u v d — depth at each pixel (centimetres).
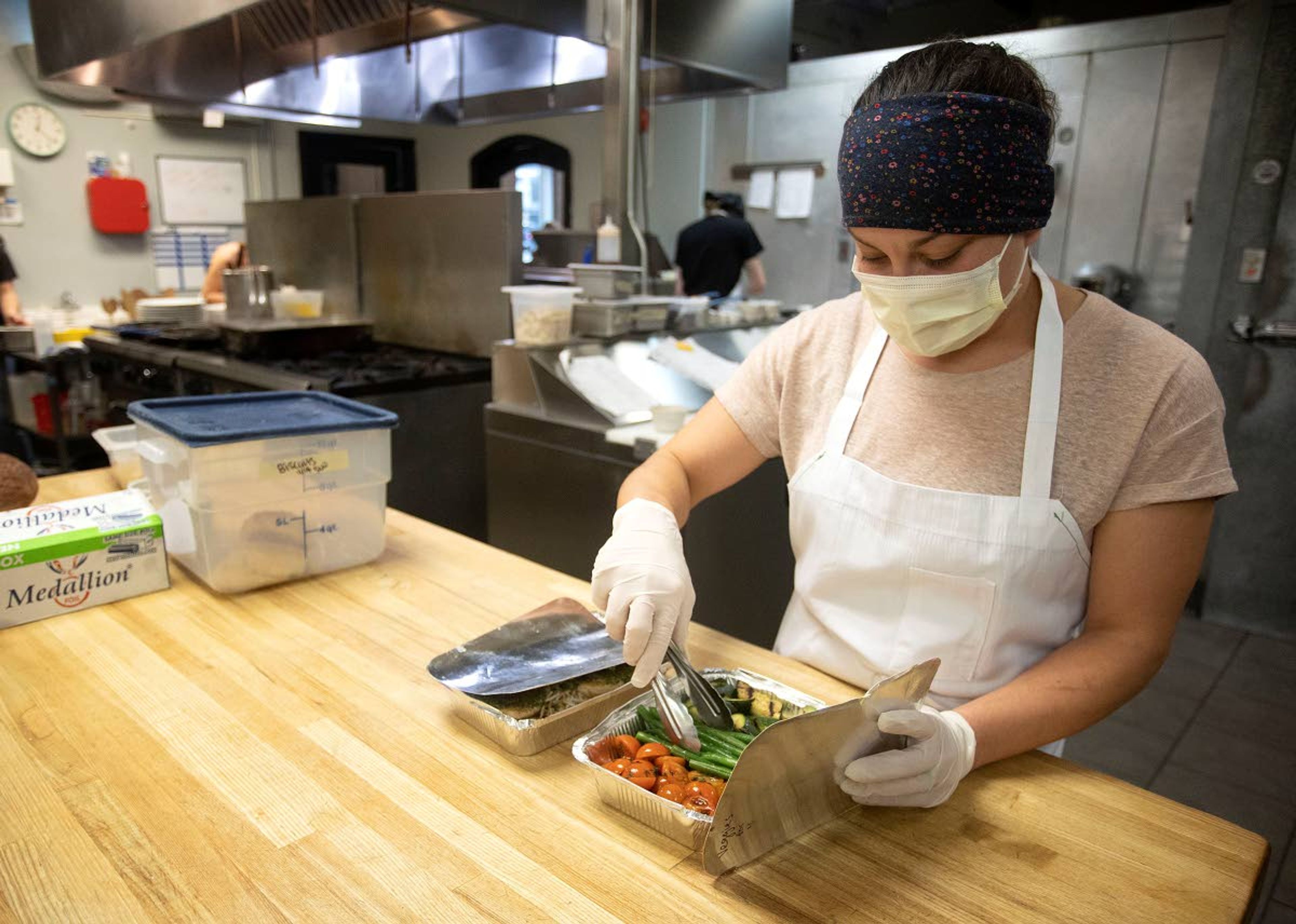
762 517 247
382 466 145
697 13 292
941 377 109
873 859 80
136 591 132
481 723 98
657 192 532
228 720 100
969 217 88
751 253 440
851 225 96
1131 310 375
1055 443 101
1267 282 306
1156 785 236
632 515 112
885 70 99
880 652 113
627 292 287
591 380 258
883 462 113
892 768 80
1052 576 103
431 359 354
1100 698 94
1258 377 312
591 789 89
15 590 121
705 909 73
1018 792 90
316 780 89
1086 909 74
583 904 74
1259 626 330
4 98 554
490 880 76
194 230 654
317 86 358
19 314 516
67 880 75
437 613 128
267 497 133
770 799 76
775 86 326
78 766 91
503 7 235
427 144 758
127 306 593
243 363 330
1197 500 96
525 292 260
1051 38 375
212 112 359
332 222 411
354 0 281
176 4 253
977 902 75
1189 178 352
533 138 675
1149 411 97
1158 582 97
